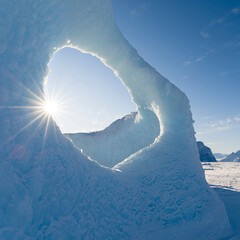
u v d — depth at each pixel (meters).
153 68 4.59
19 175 1.74
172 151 3.87
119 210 2.50
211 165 20.89
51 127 2.37
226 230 3.40
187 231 2.83
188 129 4.36
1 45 1.98
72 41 3.43
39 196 1.83
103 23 3.64
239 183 8.39
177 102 4.38
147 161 3.66
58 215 1.88
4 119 1.79
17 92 2.00
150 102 4.91
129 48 4.34
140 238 2.43
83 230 1.96
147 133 6.66
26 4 2.35
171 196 3.15
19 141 1.86
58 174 2.08
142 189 3.05
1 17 2.06
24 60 2.17
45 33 2.64
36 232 1.66
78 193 2.16
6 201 1.56
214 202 3.65
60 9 2.81
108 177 2.75
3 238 1.41
